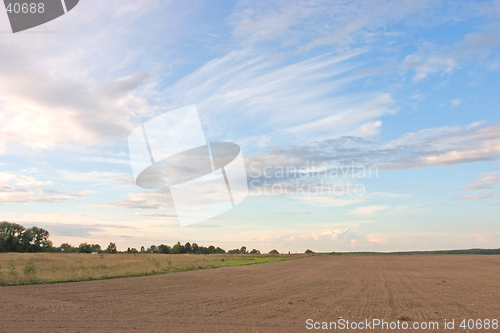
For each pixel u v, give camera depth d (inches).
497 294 681.0
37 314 423.5
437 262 2433.6
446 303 556.4
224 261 2358.5
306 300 577.3
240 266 1790.1
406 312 469.7
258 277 1078.4
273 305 519.5
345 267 1784.0
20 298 550.6
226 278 1024.2
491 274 1289.4
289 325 381.4
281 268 1633.9
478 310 489.7
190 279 969.5
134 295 614.5
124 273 1080.8
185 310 468.4
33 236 4215.1
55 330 342.0
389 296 640.4
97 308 474.6
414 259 3075.8
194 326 370.0
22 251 4131.4
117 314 432.8
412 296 642.8
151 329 352.8
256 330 354.9
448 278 1099.9
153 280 914.1
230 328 362.3
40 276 858.1
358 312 465.7
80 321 386.9
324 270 1505.9
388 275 1225.4
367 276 1171.9
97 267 1299.2
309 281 956.6
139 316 421.7
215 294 646.5
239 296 621.6
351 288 781.9
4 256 2245.3
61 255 2738.7
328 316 435.2
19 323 371.2
